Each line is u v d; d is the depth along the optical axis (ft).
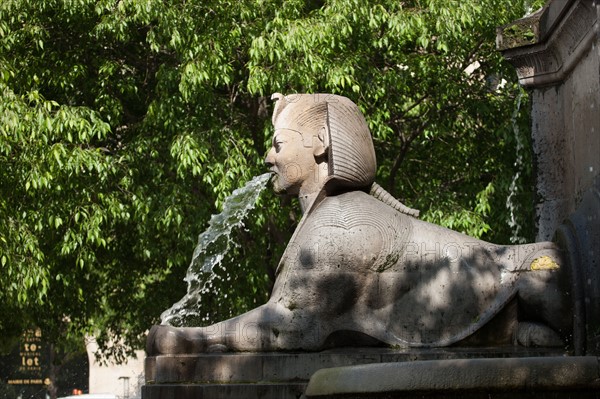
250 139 60.64
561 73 33.24
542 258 27.45
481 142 63.67
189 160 57.16
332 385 22.34
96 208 59.06
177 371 26.37
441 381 20.65
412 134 62.59
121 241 66.90
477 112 62.13
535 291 27.12
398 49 61.31
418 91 62.90
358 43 59.31
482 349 26.58
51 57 62.13
